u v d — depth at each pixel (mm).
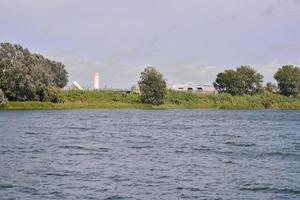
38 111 160625
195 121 121375
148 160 45688
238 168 41375
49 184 33062
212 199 29812
